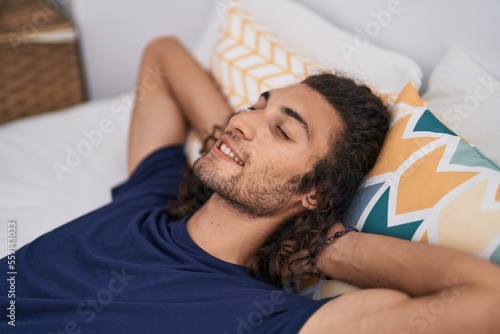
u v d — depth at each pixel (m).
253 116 1.04
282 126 1.02
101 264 1.00
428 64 1.28
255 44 1.38
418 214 0.91
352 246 0.92
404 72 1.23
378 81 1.24
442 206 0.88
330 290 0.97
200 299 0.92
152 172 1.30
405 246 0.84
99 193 1.40
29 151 1.52
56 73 1.86
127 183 1.30
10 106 1.81
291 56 1.32
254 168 1.01
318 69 1.26
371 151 1.06
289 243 1.03
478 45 1.15
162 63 1.49
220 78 1.41
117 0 1.89
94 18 1.89
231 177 1.01
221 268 1.02
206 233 1.06
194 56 1.68
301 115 1.03
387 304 0.77
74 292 0.96
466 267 0.74
